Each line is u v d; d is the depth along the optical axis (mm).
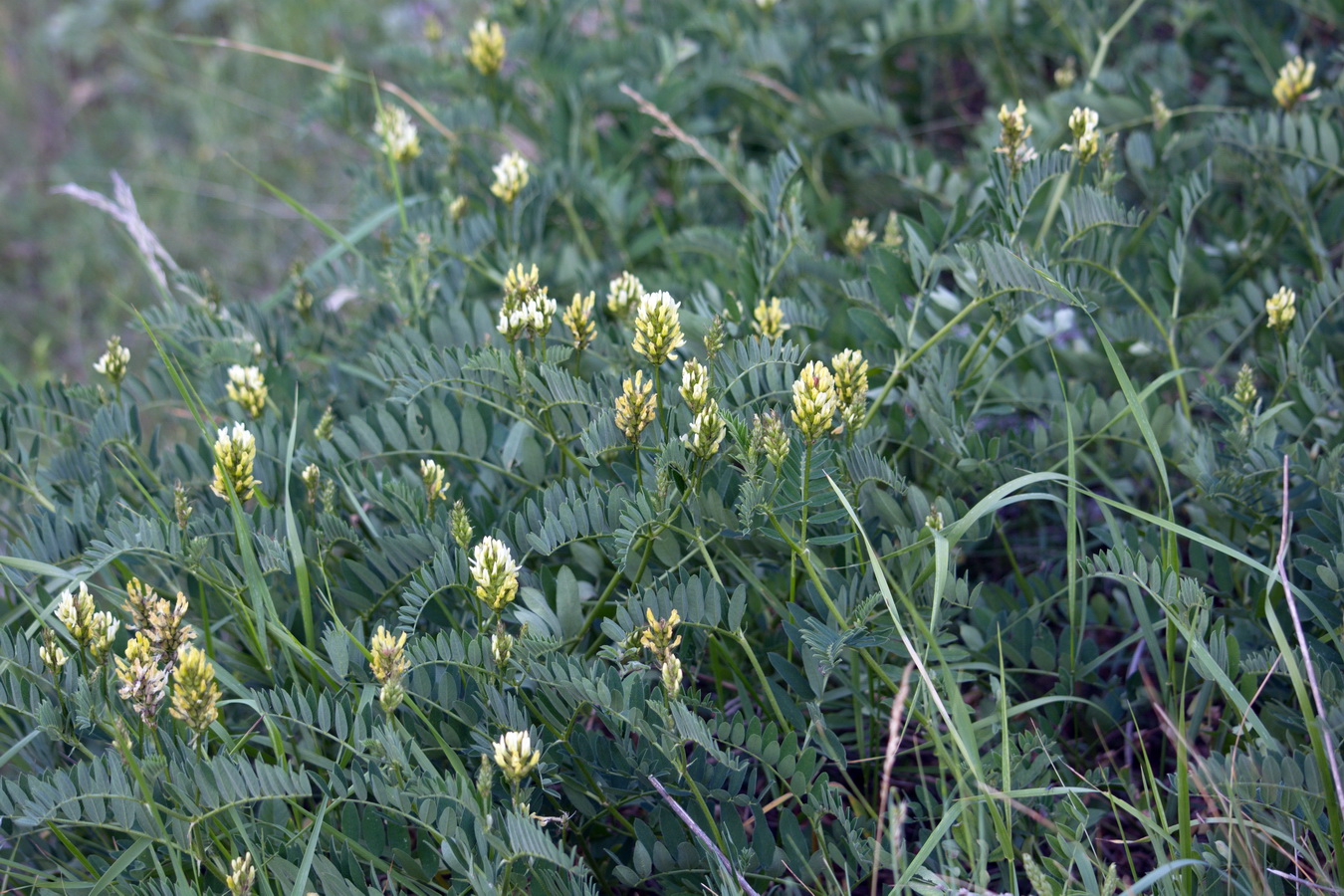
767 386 1821
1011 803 1682
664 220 2266
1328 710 1733
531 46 2324
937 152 2557
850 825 1725
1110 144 1882
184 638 1719
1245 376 1829
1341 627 1764
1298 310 1961
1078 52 2309
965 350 1972
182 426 2297
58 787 1706
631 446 1762
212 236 3389
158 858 1763
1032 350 1999
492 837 1661
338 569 1880
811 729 1762
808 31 2398
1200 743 1856
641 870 1749
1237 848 1679
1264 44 2229
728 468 1781
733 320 1918
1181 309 2066
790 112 2303
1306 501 1836
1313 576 1789
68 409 1989
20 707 1750
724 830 1737
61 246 3424
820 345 1982
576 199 2234
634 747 1821
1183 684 1748
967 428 1869
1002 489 1738
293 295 2131
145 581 1912
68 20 4289
